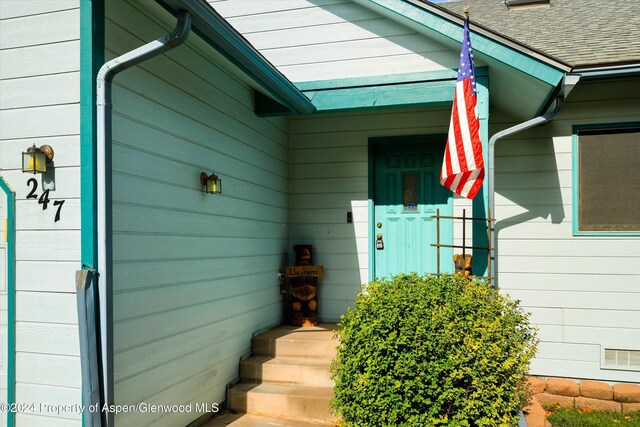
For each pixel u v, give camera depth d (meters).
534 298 5.14
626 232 4.91
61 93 2.80
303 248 5.80
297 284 5.67
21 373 2.83
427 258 5.74
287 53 5.18
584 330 4.98
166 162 3.40
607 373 4.88
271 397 4.14
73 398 2.73
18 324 2.85
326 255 5.97
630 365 4.83
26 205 2.85
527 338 3.71
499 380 3.20
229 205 4.41
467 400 3.04
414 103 4.71
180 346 3.54
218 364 4.15
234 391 4.25
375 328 3.22
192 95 3.78
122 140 2.92
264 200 5.30
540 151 5.19
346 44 5.01
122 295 2.90
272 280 5.51
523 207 5.21
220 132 4.26
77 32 2.79
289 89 4.38
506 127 5.37
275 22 5.23
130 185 3.00
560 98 4.26
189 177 3.71
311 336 4.94
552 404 4.74
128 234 2.97
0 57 2.92
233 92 4.54
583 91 5.06
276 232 5.67
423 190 5.81
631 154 4.95
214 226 4.11
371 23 4.94
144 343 3.10
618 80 4.96
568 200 5.09
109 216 2.70
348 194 5.94
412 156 5.87
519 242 5.21
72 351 2.74
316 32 5.11
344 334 3.43
